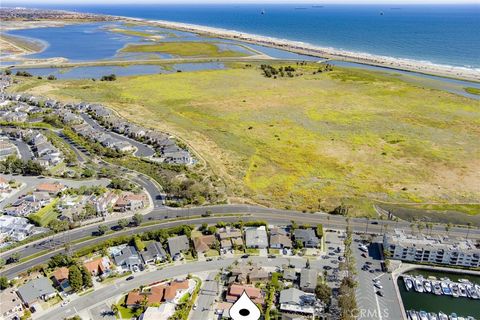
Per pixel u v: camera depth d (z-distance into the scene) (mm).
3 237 116312
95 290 97812
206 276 103188
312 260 109688
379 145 189625
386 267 106000
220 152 180375
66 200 136250
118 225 123688
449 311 94312
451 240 113562
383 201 142125
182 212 131625
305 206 138000
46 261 107562
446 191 149125
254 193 146000
